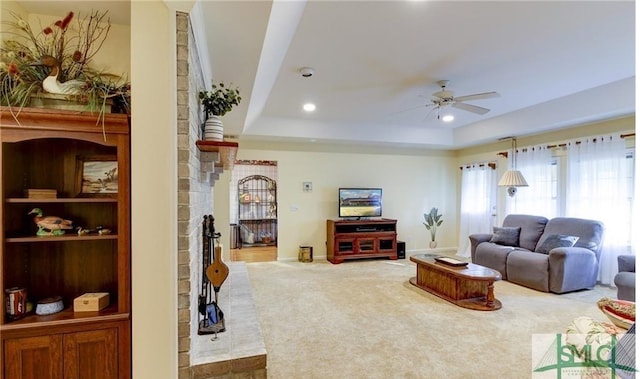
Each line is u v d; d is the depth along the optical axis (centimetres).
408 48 293
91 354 159
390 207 700
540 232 488
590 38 276
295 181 643
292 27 249
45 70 162
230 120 443
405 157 711
